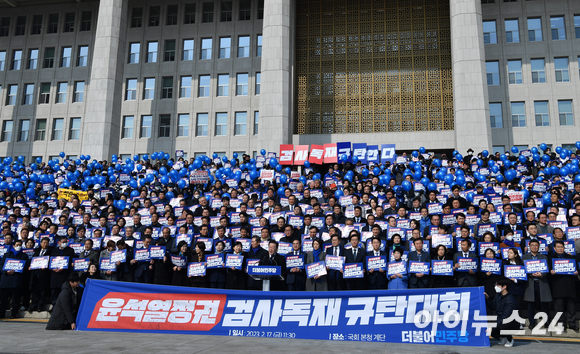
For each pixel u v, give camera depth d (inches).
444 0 1299.2
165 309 330.0
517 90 1232.2
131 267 415.5
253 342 290.5
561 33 1243.8
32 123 1446.9
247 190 660.1
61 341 286.5
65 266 418.0
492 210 479.8
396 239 385.7
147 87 1409.9
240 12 1408.7
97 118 1158.3
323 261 362.6
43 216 574.2
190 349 261.1
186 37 1409.9
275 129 1069.8
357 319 302.7
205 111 1364.4
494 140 1219.2
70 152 1407.5
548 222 430.9
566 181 622.8
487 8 1280.8
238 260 382.3
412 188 604.7
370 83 1302.9
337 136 1266.0
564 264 343.9
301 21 1368.1
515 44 1251.2
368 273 373.7
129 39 1433.3
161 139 1368.1
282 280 386.6
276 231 483.2
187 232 445.1
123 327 331.3
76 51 1461.6
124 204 617.9
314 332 306.7
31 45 1488.7
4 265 420.8
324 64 1334.9
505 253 371.2
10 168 899.4
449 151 1218.6
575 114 1194.6
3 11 1496.1
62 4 1492.4
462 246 367.9
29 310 434.0
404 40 1305.4
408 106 1270.9
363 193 581.6
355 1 1348.4
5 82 1483.8
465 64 1038.4
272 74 1098.7
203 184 699.4
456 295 295.1
